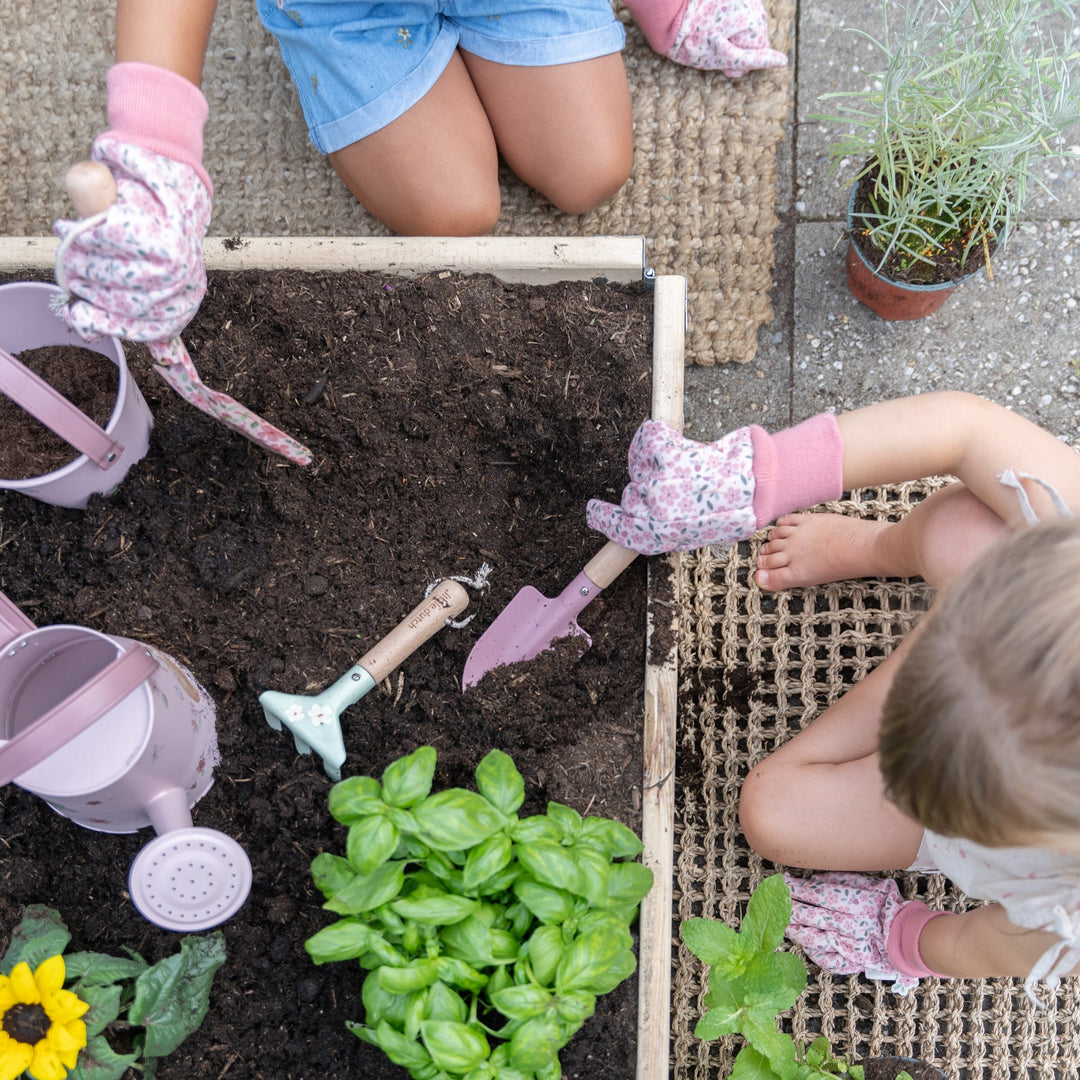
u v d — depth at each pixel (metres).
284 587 1.26
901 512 1.48
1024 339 1.60
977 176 1.30
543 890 0.95
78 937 1.16
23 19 1.60
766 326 1.62
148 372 1.25
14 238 1.24
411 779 0.96
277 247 1.26
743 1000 1.07
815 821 1.28
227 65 1.60
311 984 1.16
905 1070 1.29
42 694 1.08
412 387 1.29
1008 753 0.74
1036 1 1.20
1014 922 1.07
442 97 1.41
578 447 1.31
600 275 1.29
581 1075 1.17
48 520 1.23
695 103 1.60
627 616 1.30
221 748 1.23
